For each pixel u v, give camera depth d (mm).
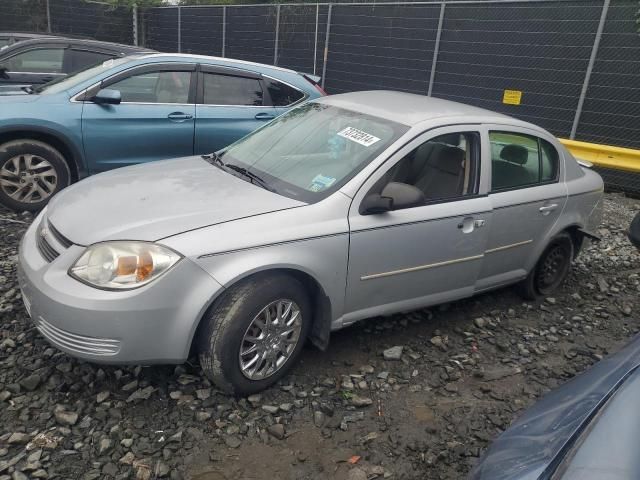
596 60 9188
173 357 2969
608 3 8914
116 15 17812
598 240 5094
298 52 13867
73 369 3297
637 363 1978
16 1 16453
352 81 12859
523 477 1650
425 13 11266
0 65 8188
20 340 3541
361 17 12406
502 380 3709
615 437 1629
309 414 3156
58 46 8547
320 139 3906
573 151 9086
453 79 11086
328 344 3846
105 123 5754
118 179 3729
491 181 4090
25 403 3018
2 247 4871
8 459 2650
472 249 3980
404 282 3707
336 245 3295
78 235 3037
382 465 2857
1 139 5480
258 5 14484
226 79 6402
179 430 2922
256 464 2775
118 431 2861
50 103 5555
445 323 4375
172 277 2855
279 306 3199
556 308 4883
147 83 6039
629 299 5223
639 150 8641
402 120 3834
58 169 5691
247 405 3168
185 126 6133
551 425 1878
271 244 3078
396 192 3377
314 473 2760
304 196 3432
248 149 4188
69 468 2629
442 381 3607
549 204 4523
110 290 2824
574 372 3883
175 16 16953
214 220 3078
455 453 2980
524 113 10195
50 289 2879
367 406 3279
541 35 9781
